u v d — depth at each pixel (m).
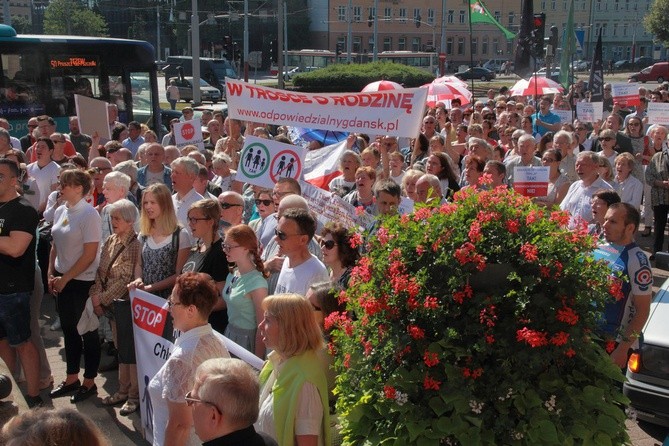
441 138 10.10
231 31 76.00
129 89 18.59
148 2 77.94
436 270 3.45
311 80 39.50
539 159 10.09
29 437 2.42
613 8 86.69
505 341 3.31
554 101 19.23
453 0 78.06
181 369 4.08
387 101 7.88
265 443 3.09
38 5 84.31
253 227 7.08
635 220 5.13
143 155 10.28
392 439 3.41
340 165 8.51
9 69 16.77
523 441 3.27
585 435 3.30
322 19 76.50
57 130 17.39
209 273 5.73
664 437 5.73
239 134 11.45
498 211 3.51
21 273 6.12
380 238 3.62
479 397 3.31
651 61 71.56
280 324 3.83
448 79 20.39
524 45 16.45
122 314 5.89
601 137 11.60
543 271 3.36
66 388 6.57
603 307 3.45
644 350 5.43
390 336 3.46
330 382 4.02
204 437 3.08
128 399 6.26
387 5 76.75
